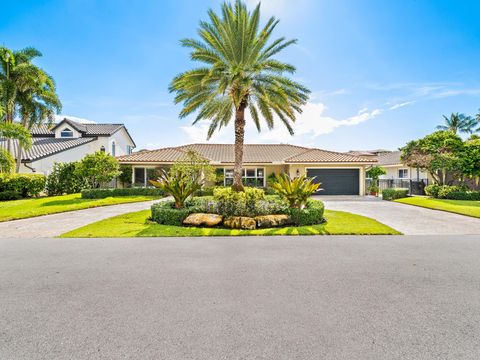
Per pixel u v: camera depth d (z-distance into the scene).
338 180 25.05
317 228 9.01
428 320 3.15
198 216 9.62
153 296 3.79
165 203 11.30
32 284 4.24
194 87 13.67
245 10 13.05
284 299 3.69
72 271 4.86
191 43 13.09
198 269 4.96
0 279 4.46
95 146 28.44
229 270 4.91
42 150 24.00
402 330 2.93
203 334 2.84
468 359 2.45
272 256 5.82
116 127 31.52
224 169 25.00
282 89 12.74
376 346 2.64
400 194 20.39
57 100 25.36
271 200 11.00
